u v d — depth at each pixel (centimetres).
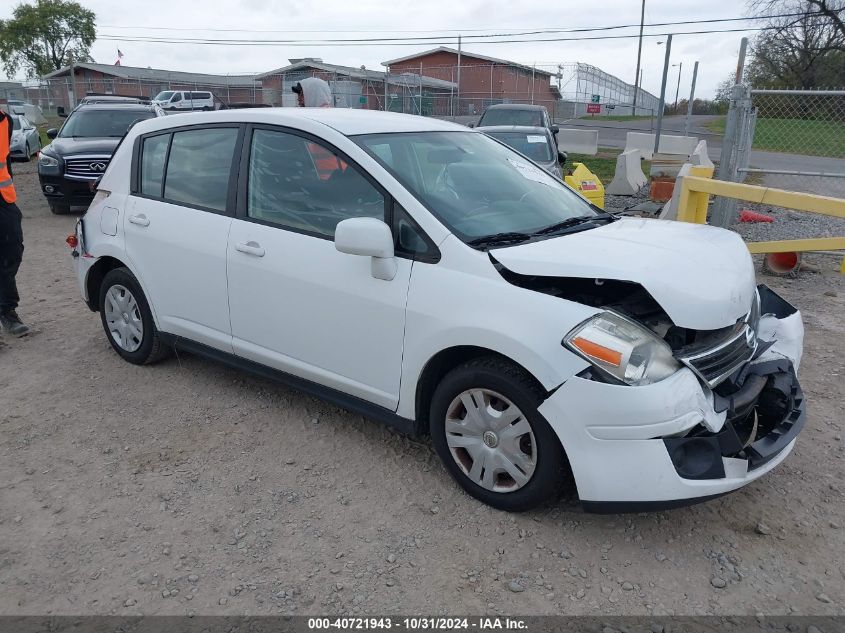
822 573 286
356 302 344
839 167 1627
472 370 311
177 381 469
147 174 460
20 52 5406
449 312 310
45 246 916
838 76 3111
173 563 292
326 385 374
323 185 365
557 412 283
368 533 311
